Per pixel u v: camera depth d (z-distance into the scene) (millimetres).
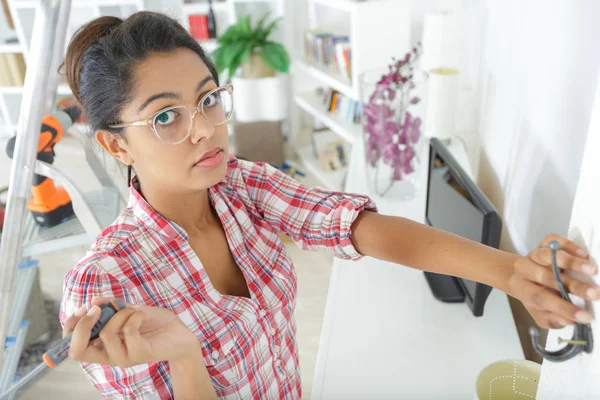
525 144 1621
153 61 761
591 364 598
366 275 1610
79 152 4496
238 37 3604
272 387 996
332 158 3711
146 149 798
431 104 2232
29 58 1217
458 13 2371
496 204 2051
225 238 971
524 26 1658
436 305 1462
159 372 815
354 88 2943
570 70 1232
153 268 850
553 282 611
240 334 906
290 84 4086
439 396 1167
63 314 814
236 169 1025
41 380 2258
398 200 2041
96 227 1927
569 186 1229
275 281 995
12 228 1220
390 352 1307
